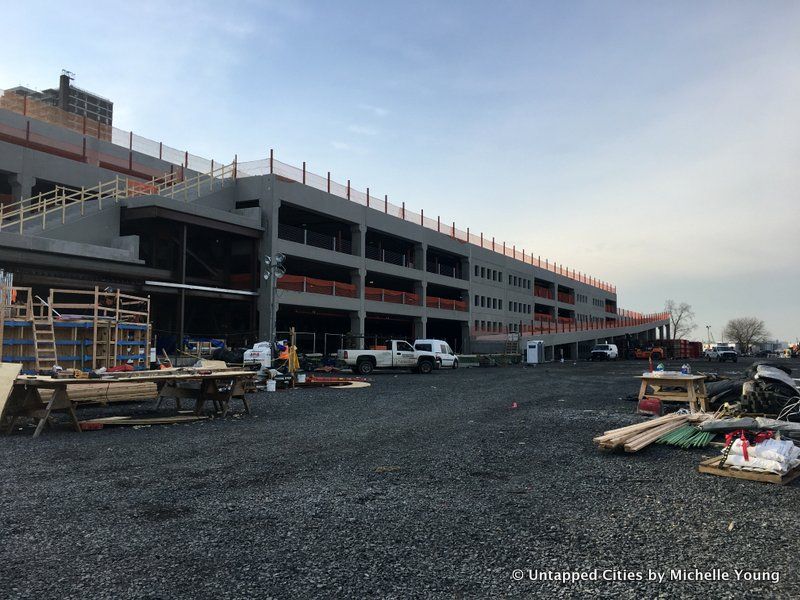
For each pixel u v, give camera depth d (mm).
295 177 38750
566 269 88250
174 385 13430
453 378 28078
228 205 35656
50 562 4125
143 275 27922
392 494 6113
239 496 5996
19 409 10258
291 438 9758
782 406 11141
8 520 5133
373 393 18828
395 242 51625
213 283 33844
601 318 102125
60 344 14766
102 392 13867
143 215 28469
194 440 9516
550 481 6762
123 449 8656
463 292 60188
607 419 12398
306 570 4008
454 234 58688
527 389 20875
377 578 3873
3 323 13695
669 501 5879
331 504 5707
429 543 4590
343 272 47594
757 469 6922
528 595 3619
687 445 8938
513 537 4750
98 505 5621
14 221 25703
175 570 3990
